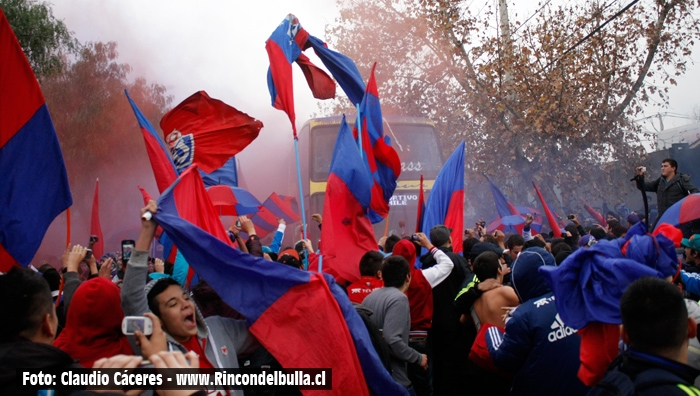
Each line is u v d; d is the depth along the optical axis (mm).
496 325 4203
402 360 4203
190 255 2910
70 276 3883
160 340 2295
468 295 4457
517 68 15086
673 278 2855
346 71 6059
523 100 15414
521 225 9680
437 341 5027
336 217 4906
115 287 3047
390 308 4137
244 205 5684
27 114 3604
